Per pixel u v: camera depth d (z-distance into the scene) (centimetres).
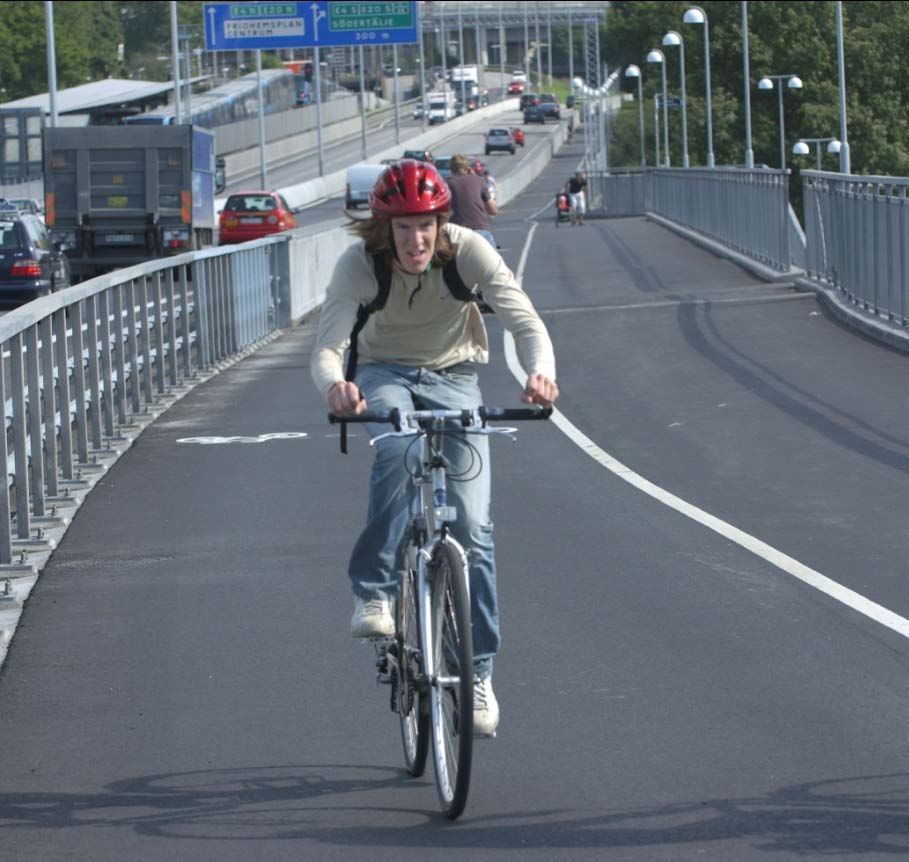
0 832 1424
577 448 3516
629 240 12512
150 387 4388
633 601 2178
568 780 1506
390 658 1557
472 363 1544
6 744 1673
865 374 4447
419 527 1496
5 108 19800
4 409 2475
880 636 1970
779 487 2991
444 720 1421
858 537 2541
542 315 6638
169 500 3058
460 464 1481
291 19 16438
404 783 1519
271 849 1365
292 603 2228
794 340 5319
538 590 2253
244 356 5800
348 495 3042
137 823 1438
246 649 2006
